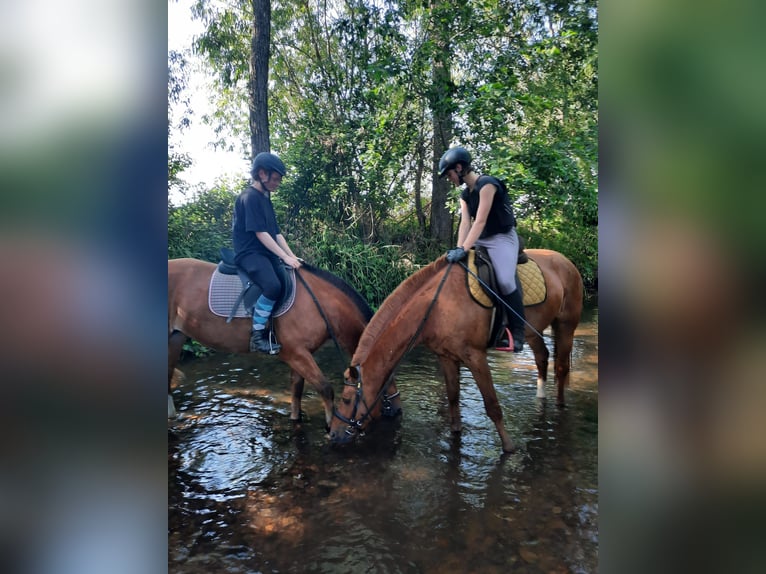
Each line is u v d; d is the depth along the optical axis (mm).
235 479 2773
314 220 7812
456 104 7164
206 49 8555
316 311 3332
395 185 8680
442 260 3127
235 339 3354
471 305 2975
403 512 2438
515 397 4004
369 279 7020
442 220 8609
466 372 4754
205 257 6379
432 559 2092
